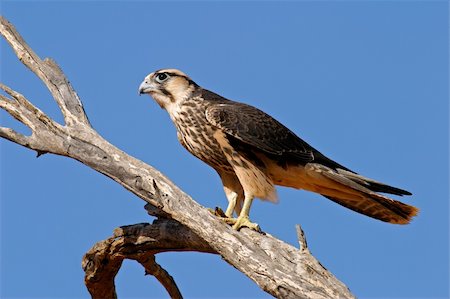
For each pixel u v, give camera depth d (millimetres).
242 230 12297
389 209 14000
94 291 13766
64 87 13469
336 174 13602
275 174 13906
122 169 12188
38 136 12594
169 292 13797
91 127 12930
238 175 13461
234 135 13344
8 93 12781
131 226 12906
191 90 14328
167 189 12000
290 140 13727
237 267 11531
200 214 11820
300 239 11250
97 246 13047
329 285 10875
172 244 12688
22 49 13867
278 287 11031
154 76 14445
